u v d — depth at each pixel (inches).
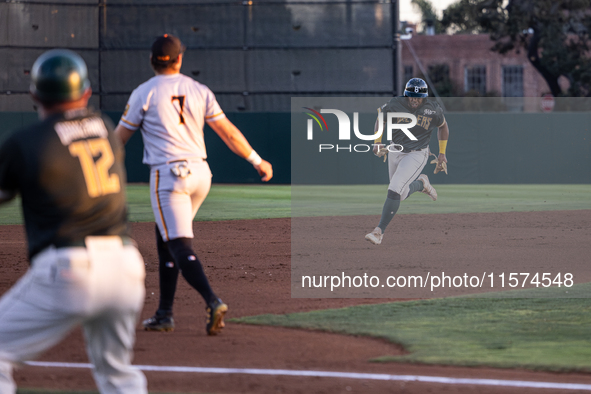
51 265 351.3
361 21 3966.5
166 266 689.0
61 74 370.9
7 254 1262.3
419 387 496.1
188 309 800.9
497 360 568.1
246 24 3991.1
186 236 669.3
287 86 4018.2
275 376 526.3
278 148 3720.5
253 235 1574.8
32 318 356.5
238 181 3740.2
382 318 745.6
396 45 3966.5
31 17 3927.2
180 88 668.1
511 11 5438.0
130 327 388.5
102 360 392.5
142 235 1553.9
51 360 577.0
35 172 354.3
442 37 6678.2
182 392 486.3
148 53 4005.9
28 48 3944.4
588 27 5447.8
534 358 572.7
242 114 3715.6
